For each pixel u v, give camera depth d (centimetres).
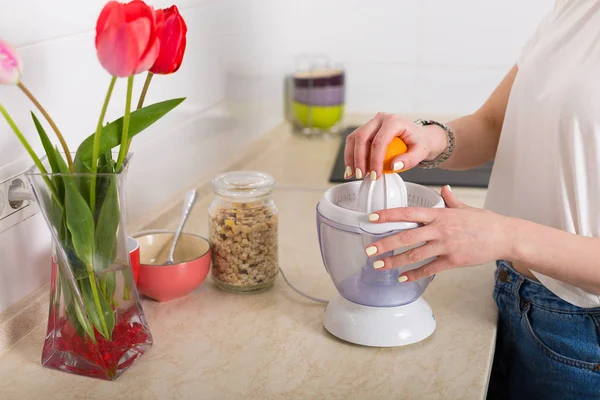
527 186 116
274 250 117
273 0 200
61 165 84
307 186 168
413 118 221
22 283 104
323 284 120
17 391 91
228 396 90
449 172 179
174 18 85
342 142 201
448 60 218
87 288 90
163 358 98
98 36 78
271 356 99
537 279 114
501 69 216
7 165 98
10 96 97
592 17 108
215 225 115
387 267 94
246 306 112
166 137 144
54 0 105
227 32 169
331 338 103
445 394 90
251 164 183
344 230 96
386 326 101
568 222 108
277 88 209
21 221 102
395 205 98
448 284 122
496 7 211
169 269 109
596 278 96
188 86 151
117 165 89
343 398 89
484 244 94
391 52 219
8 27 96
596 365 108
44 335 104
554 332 110
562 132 106
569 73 107
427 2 213
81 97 114
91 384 92
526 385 117
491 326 108
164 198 145
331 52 221
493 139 134
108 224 89
